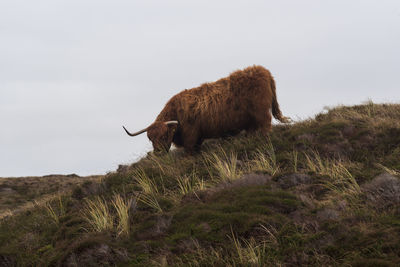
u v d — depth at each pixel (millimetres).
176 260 18234
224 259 17422
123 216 23141
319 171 26000
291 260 16578
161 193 27609
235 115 33781
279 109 36062
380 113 34969
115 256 19922
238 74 34031
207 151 34375
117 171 34969
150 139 34469
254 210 20703
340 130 31891
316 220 19172
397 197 19703
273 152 29250
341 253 16266
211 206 22062
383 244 16016
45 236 26125
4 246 26719
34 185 69312
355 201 20797
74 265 20078
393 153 26625
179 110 34469
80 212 27703
